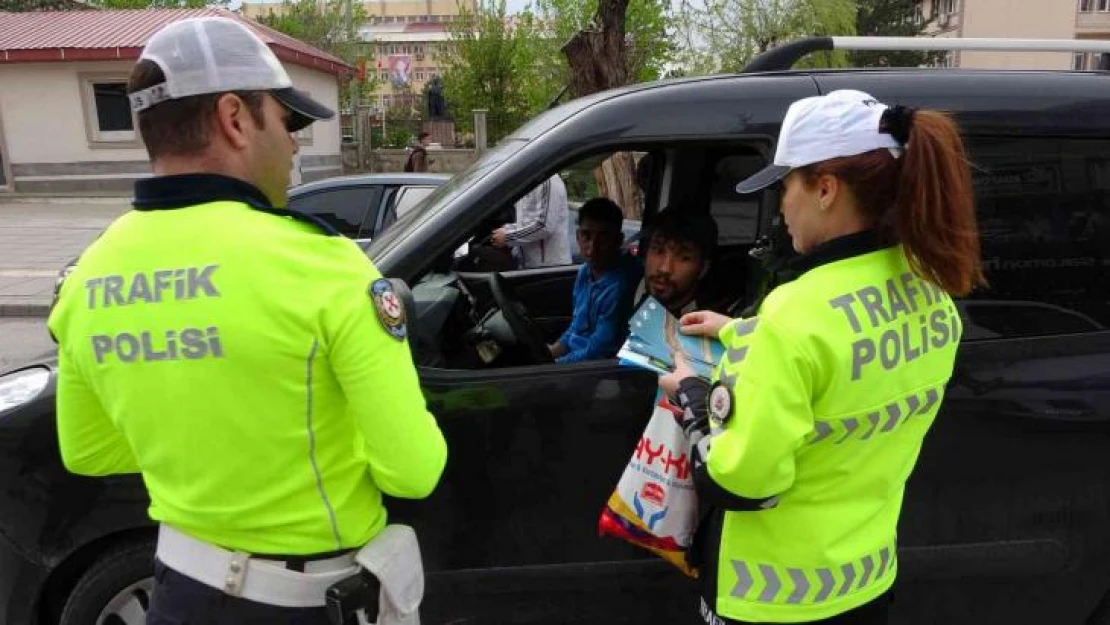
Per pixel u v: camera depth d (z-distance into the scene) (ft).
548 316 11.68
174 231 4.20
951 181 4.25
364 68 103.71
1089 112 7.07
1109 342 7.13
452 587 7.30
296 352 4.14
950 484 7.09
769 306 4.54
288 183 4.75
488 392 7.02
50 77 57.06
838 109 4.48
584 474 7.14
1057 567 7.31
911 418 4.83
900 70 7.50
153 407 4.28
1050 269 7.09
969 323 7.02
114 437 5.07
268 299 4.09
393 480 4.52
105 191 59.06
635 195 11.14
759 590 4.98
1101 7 111.65
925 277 4.42
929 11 124.16
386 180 21.25
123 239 4.32
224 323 4.10
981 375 6.97
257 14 117.91
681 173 9.96
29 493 6.98
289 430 4.28
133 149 58.75
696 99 7.06
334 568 4.67
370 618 4.77
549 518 7.22
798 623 4.93
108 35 59.36
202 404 4.20
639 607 7.57
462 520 7.18
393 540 4.91
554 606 7.51
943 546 7.19
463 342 8.38
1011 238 7.04
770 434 4.39
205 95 4.18
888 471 4.87
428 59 316.60
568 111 7.57
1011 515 7.18
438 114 89.15
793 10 43.21
